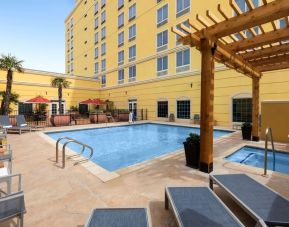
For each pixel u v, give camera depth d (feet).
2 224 9.61
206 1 54.34
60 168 17.92
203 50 16.66
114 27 93.81
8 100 50.70
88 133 48.70
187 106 61.16
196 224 7.64
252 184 11.30
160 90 70.23
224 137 33.58
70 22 140.97
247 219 9.82
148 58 74.38
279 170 19.56
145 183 14.42
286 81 40.32
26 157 21.71
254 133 29.96
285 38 16.14
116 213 8.57
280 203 9.07
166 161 19.79
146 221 7.95
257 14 13.17
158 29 70.03
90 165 18.78
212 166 17.01
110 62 97.50
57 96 83.51
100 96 103.24
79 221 9.84
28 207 11.16
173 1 63.87
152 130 53.67
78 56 130.11
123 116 71.41
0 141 22.06
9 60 49.62
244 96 47.01
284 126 28.27
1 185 14.03
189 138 18.21
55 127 50.34
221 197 12.19
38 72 78.33
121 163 26.32
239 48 18.88
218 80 52.21
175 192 10.41
